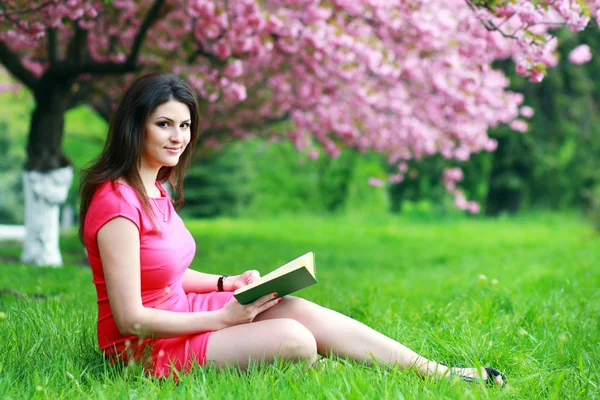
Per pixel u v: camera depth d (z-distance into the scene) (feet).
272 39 32.94
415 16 31.96
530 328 15.81
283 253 47.80
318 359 11.71
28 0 23.32
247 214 106.42
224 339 11.10
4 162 111.14
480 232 63.31
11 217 123.85
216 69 33.81
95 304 18.30
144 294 11.36
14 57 35.06
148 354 11.23
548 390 11.06
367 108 45.83
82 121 68.80
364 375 10.70
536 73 19.17
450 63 34.27
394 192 90.22
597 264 31.91
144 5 35.12
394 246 54.44
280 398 9.75
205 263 39.32
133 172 11.20
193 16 31.76
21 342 12.65
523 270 30.14
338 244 56.39
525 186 83.82
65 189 37.29
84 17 31.22
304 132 53.88
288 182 119.55
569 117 81.10
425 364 11.41
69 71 34.06
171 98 11.35
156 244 11.19
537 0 18.15
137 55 32.63
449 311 17.47
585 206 72.13
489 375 11.37
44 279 25.81
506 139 79.00
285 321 11.13
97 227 10.88
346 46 32.63
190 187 102.63
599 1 18.62
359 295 21.09
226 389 10.02
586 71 77.87
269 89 45.83
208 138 49.34
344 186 115.85
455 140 49.52
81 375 11.02
